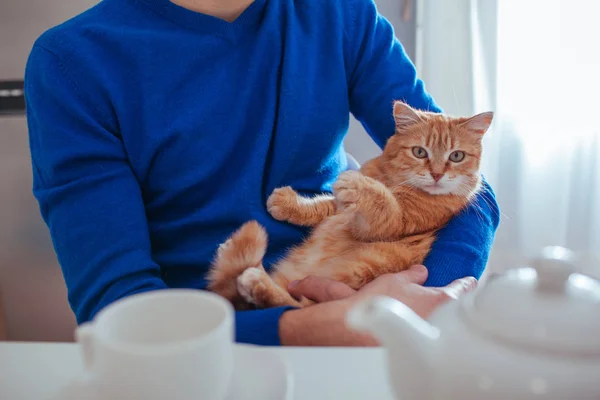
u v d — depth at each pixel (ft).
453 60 5.51
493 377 1.00
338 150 3.49
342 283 2.55
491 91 5.83
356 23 3.42
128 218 2.71
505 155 6.17
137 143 2.91
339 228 2.93
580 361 0.98
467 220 2.95
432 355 1.08
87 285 2.60
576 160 6.16
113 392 1.06
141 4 3.03
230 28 3.01
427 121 3.25
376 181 2.96
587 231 6.31
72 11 4.99
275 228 2.97
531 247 6.29
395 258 2.73
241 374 1.36
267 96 3.06
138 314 1.19
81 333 1.13
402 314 1.13
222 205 2.96
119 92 2.86
